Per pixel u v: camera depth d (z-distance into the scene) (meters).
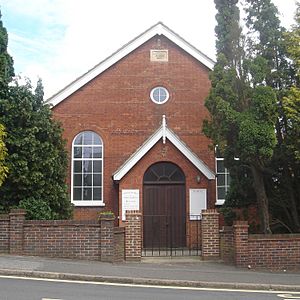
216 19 17.55
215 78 16.73
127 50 22.58
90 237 15.84
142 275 13.48
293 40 16.45
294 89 15.85
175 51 22.78
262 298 11.26
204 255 16.69
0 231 15.88
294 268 15.66
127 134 22.25
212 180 21.09
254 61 16.28
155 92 22.56
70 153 22.02
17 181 17.23
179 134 22.23
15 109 17.94
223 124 16.08
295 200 17.42
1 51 21.03
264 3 17.06
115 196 21.67
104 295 10.89
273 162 16.83
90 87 22.47
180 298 10.89
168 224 20.75
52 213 17.69
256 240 15.63
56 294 10.73
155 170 21.02
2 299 9.97
